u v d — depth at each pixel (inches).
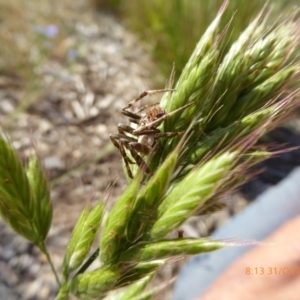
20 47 8.4
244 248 4.3
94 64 8.8
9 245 5.8
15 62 8.2
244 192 6.8
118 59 9.0
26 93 7.8
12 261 5.6
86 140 7.2
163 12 8.1
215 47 2.0
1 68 8.1
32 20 9.1
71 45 9.1
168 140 2.0
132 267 1.9
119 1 10.7
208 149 1.9
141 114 2.2
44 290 5.4
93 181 6.5
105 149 7.0
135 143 2.0
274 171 7.2
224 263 4.3
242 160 1.8
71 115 7.6
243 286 3.3
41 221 2.3
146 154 2.0
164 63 8.0
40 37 8.7
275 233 3.7
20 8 9.2
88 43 9.4
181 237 1.8
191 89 2.0
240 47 2.1
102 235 1.9
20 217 2.3
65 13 10.0
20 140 6.9
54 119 7.4
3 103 7.5
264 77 2.1
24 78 8.1
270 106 2.0
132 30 9.7
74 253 2.1
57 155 6.8
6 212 2.2
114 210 1.8
